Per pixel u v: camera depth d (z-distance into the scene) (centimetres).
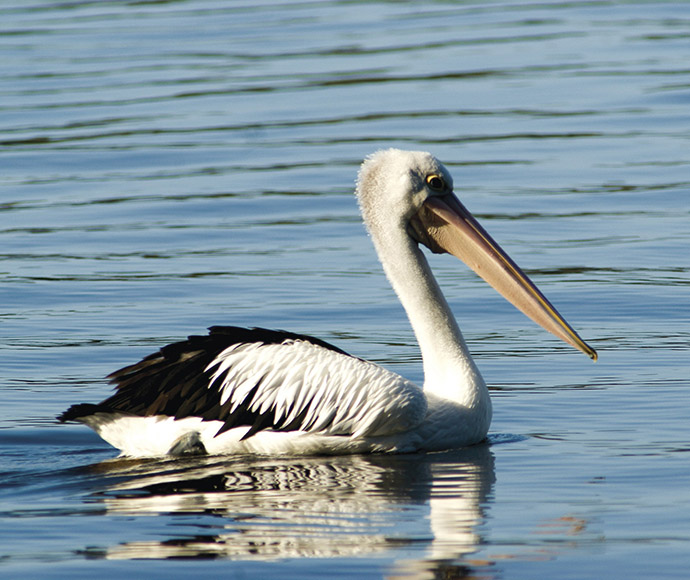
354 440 1027
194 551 777
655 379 1220
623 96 2811
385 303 1549
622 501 864
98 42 3562
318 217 2014
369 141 2484
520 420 1114
